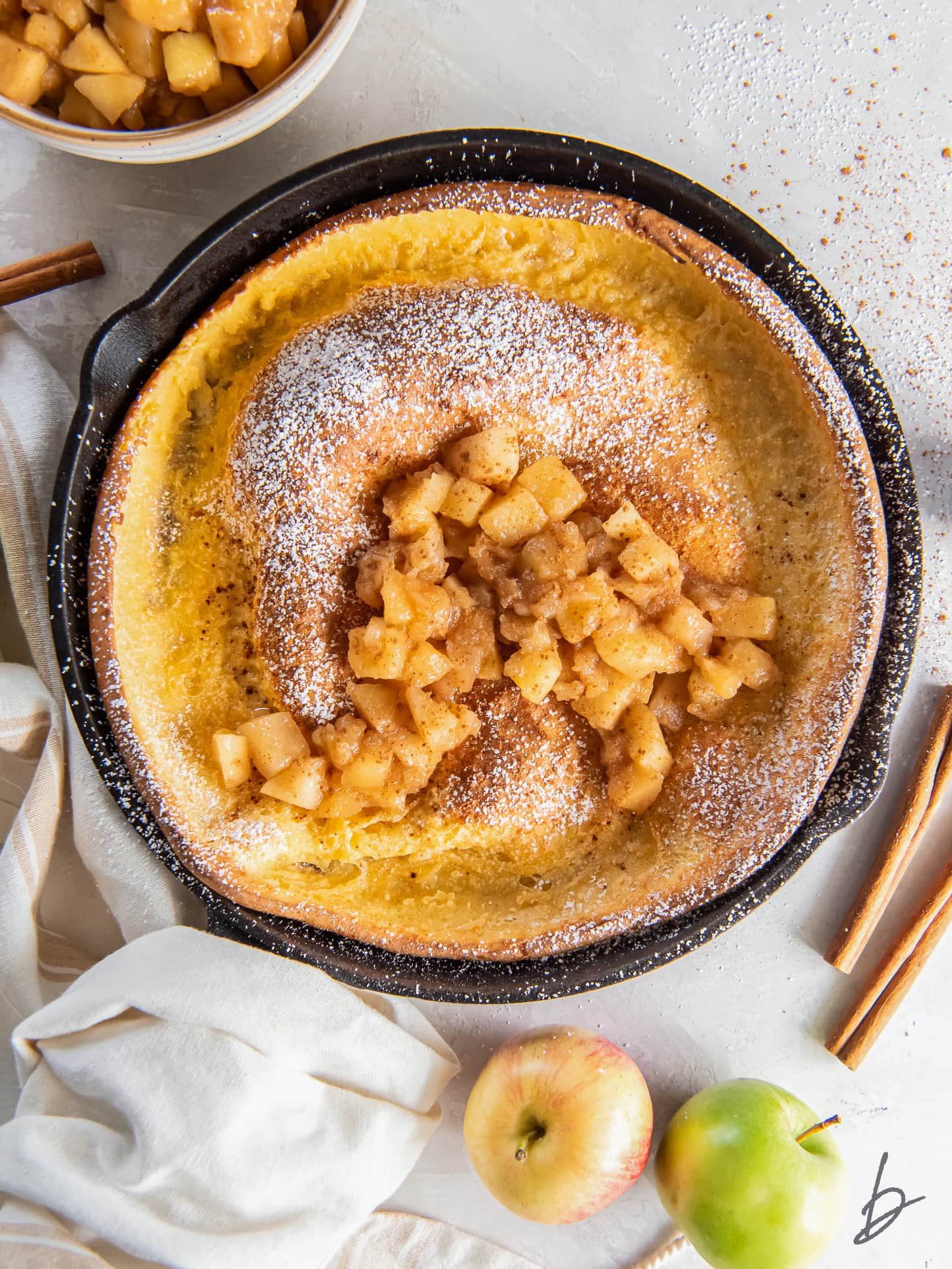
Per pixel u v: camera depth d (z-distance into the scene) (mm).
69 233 578
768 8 583
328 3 533
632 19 582
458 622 552
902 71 585
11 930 565
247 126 528
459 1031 595
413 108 579
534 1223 597
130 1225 539
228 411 551
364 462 542
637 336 544
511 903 558
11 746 570
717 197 542
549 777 555
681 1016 600
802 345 536
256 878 544
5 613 592
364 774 544
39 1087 555
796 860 546
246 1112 551
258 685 554
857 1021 592
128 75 525
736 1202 555
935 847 602
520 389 541
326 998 563
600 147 534
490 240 547
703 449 551
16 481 564
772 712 555
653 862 555
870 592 539
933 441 591
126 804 541
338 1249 583
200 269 537
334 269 546
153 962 556
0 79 521
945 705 589
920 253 589
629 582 547
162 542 553
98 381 533
